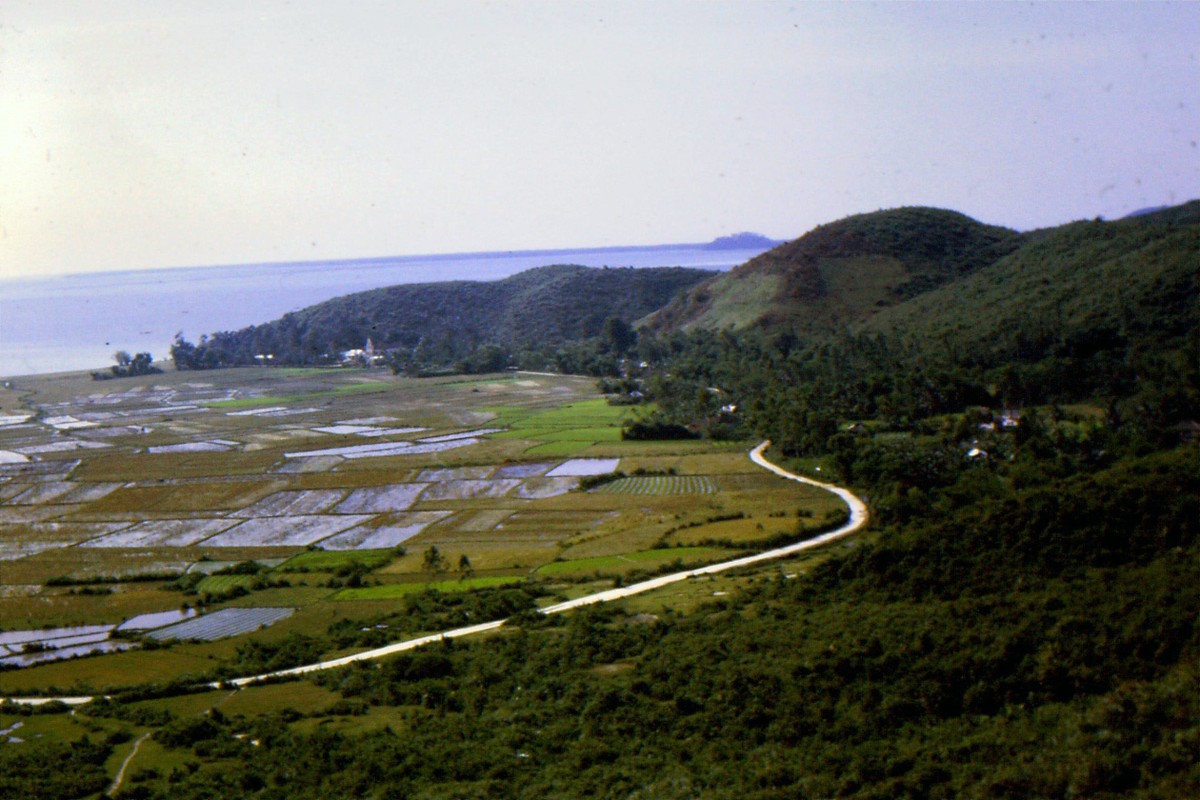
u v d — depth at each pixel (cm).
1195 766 3834
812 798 4147
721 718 5112
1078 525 6300
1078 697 4734
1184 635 4941
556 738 5194
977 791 3953
